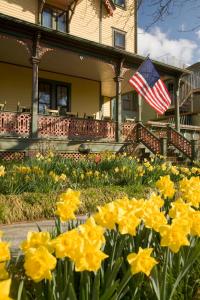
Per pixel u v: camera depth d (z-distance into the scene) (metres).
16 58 15.62
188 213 1.96
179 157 15.03
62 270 1.78
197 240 2.21
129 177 8.07
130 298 1.91
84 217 5.73
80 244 1.37
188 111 28.08
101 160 9.59
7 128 12.58
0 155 11.80
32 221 5.80
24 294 1.59
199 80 27.27
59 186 6.97
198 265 2.45
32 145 12.52
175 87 18.25
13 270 2.08
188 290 2.24
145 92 13.97
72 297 1.53
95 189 7.21
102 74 18.19
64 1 17.20
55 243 1.43
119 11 20.22
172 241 1.65
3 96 16.03
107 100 20.94
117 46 20.06
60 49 13.82
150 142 15.61
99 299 1.62
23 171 6.87
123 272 1.96
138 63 16.33
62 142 13.25
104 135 15.20
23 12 16.39
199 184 2.67
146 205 1.95
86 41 13.91
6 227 5.18
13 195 6.23
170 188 2.75
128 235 2.16
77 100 18.70
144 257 1.47
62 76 18.20
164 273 1.85
